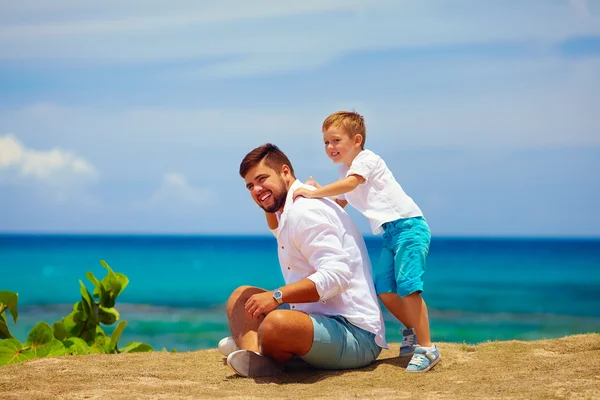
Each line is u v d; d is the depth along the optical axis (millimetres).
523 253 64688
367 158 4445
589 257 57469
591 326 23156
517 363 4191
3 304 5508
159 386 3711
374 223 4379
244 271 49594
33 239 115188
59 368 4316
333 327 3859
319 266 3820
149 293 35781
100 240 112312
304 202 3939
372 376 3846
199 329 22016
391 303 4406
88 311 5805
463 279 39531
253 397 3344
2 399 3422
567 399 3188
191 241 107375
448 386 3580
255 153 4090
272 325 3709
